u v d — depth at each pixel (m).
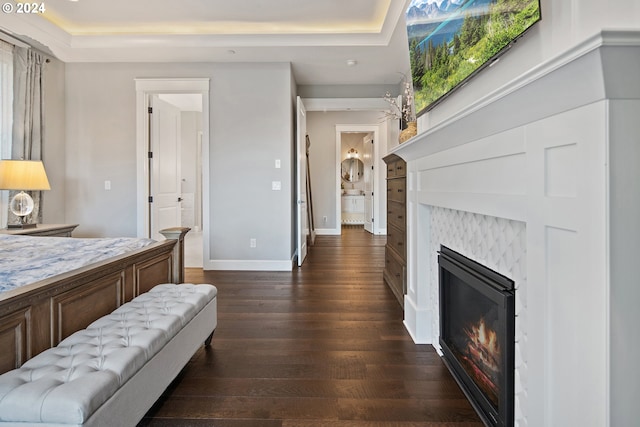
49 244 2.29
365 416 1.60
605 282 0.76
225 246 4.54
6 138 3.60
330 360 2.13
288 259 4.54
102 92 4.45
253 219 4.53
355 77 5.00
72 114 4.46
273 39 3.89
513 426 1.29
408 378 1.92
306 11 3.53
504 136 1.20
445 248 2.03
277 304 3.18
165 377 1.59
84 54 4.14
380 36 3.86
